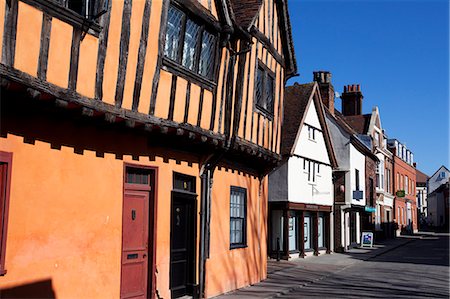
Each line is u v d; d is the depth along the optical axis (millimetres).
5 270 5621
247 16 10430
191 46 8875
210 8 9250
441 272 16016
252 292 10898
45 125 6281
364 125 32969
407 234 43531
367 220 30547
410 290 11945
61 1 6062
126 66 7145
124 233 7707
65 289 6426
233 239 11422
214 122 9453
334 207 24266
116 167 7449
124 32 7113
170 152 8781
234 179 11352
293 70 13695
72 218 6609
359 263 19062
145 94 7535
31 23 5645
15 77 5270
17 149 5879
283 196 19188
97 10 6570
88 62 6484
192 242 9547
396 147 40500
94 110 6445
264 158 11781
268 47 12094
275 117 12789
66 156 6578
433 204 67750
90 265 6852
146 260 8133
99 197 7086
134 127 7379
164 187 8539
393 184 38812
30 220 5996
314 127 21812
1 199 5660
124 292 7609
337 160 24641
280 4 12852
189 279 9477
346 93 34969
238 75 10375
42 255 6129
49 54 5891
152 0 7625
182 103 8461
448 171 71688
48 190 6273
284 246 19250
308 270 16078
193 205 9609
